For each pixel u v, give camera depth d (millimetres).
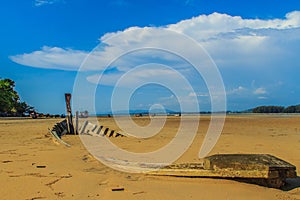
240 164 5645
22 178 5801
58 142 11961
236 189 5301
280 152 9734
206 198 4812
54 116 55719
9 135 15570
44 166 7043
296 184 5711
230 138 14727
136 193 4992
